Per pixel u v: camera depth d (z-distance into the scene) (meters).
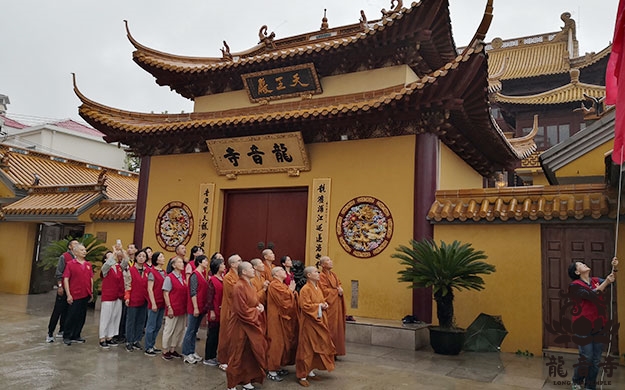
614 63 7.97
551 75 30.22
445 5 11.25
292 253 13.19
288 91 14.09
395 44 12.54
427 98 10.80
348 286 11.91
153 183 15.22
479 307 10.73
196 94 15.90
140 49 15.31
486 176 17.20
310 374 8.01
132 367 8.38
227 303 8.23
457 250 9.79
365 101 12.15
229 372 7.02
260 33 16.17
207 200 14.16
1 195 20.05
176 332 9.17
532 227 10.52
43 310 14.55
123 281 10.36
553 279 10.29
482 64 10.17
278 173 13.37
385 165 11.98
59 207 16.94
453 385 7.61
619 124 7.48
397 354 9.66
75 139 37.31
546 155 12.53
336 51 12.88
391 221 11.65
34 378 7.48
